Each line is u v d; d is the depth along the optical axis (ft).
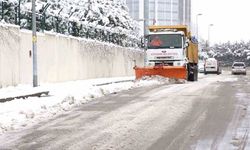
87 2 146.82
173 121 41.93
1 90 69.77
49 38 93.81
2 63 74.54
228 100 59.06
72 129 38.32
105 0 158.20
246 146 30.89
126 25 169.48
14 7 84.23
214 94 67.77
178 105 53.57
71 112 49.08
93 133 36.35
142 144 31.99
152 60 104.78
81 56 112.27
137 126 39.42
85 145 31.76
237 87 84.38
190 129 37.83
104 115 46.32
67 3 132.77
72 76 106.22
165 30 109.29
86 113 48.08
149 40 105.70
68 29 109.70
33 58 76.95
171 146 31.22
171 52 103.81
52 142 32.94
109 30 142.61
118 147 31.04
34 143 32.63
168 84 95.04
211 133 35.96
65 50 102.01
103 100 61.11
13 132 37.24
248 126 39.06
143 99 61.21
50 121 42.86
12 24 79.97
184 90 75.72
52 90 72.79
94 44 122.01
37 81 79.51
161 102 56.95
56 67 96.99
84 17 144.05
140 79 101.81
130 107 52.47
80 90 71.00
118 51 145.18
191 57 116.06
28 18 90.89
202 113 46.93
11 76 77.56
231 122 41.19
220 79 130.93
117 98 63.57
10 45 77.30
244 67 213.46
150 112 47.91
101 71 127.85
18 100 57.67
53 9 119.24
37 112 47.16
